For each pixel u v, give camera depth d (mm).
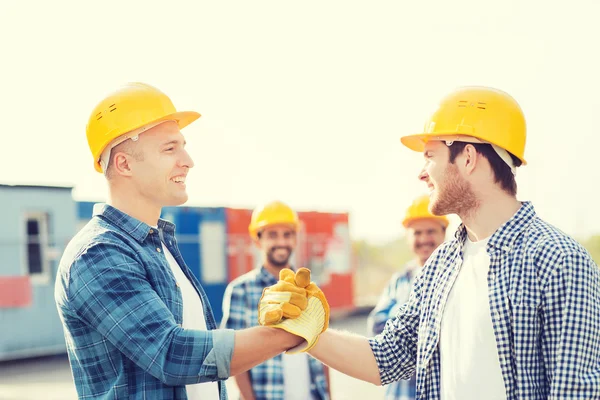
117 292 2670
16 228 13117
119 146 2957
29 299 13148
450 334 2961
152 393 2711
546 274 2707
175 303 2898
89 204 14242
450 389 2914
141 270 2779
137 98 2977
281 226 5215
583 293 2650
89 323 2709
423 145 3344
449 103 3088
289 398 4809
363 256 39531
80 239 2832
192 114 3104
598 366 2658
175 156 2994
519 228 2869
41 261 13414
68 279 2730
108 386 2742
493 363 2801
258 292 5117
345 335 3357
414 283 3316
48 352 13328
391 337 3297
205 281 15656
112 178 2992
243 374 4844
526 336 2725
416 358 3246
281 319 2768
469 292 2941
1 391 10391
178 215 15352
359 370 3273
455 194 3027
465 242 3090
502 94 3094
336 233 20031
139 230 2912
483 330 2832
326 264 19438
